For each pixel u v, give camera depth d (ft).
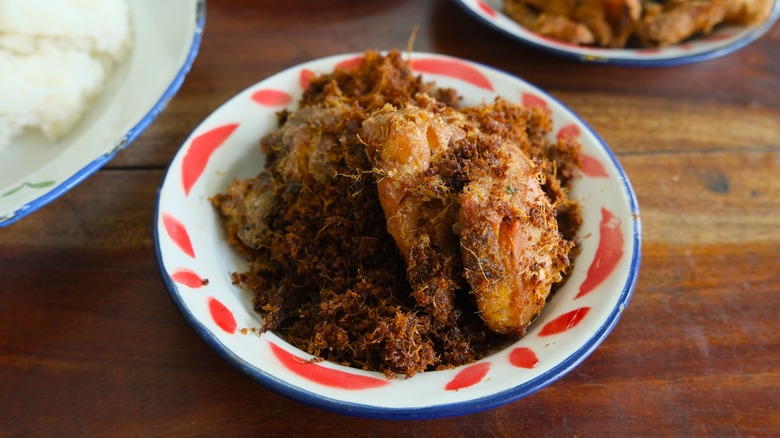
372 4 1.30
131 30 1.06
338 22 1.25
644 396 0.75
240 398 0.73
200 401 0.72
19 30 0.95
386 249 0.80
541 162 0.83
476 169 0.73
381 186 0.73
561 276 0.78
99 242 0.87
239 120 0.91
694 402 0.75
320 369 0.67
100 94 1.02
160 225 0.76
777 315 0.84
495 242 0.69
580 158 0.88
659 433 0.72
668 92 1.17
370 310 0.74
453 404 0.63
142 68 1.01
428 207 0.73
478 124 0.84
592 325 0.70
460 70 0.99
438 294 0.72
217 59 1.15
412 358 0.69
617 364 0.78
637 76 1.20
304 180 0.83
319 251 0.82
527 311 0.72
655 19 1.21
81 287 0.83
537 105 0.94
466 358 0.72
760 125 1.12
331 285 0.80
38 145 0.98
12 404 0.72
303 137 0.84
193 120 1.05
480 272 0.70
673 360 0.79
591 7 1.22
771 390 0.76
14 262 0.85
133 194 0.94
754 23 1.23
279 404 0.72
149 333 0.78
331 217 0.81
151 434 0.70
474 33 1.26
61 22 0.97
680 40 1.23
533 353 0.69
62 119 0.97
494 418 0.72
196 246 0.79
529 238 0.71
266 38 1.20
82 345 0.77
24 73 0.94
